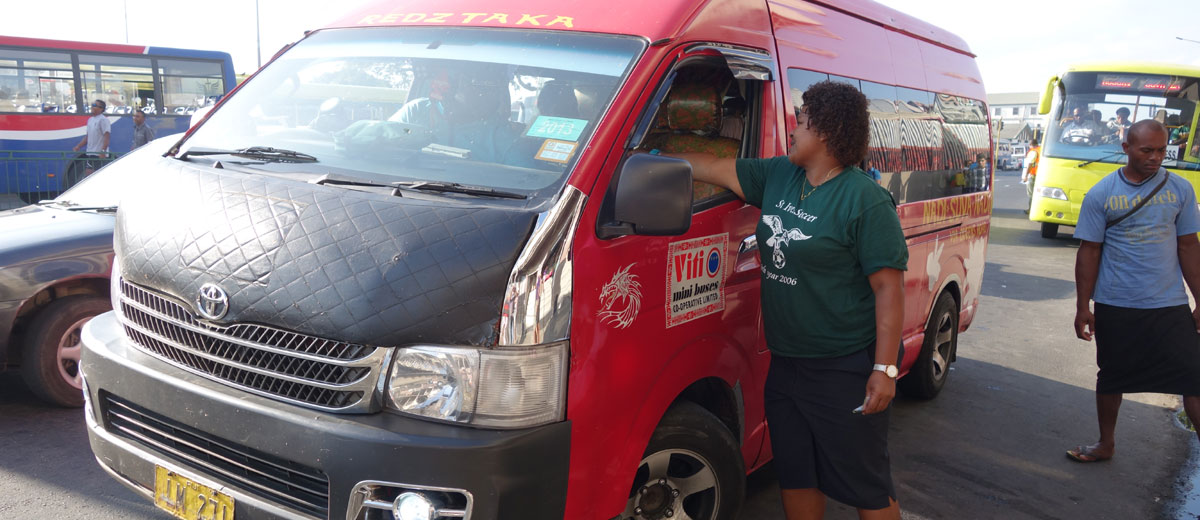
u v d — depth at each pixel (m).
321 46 3.73
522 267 2.47
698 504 3.35
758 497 4.41
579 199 2.64
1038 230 18.06
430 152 3.05
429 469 2.38
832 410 3.05
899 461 5.04
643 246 2.84
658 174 2.64
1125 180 4.68
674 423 3.12
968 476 4.87
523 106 3.04
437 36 3.45
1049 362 7.46
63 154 15.80
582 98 2.96
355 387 2.46
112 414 3.06
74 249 4.93
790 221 3.03
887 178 4.62
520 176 2.81
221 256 2.71
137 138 16.55
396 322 2.44
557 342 2.54
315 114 3.42
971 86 6.21
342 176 2.96
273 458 2.60
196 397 2.68
